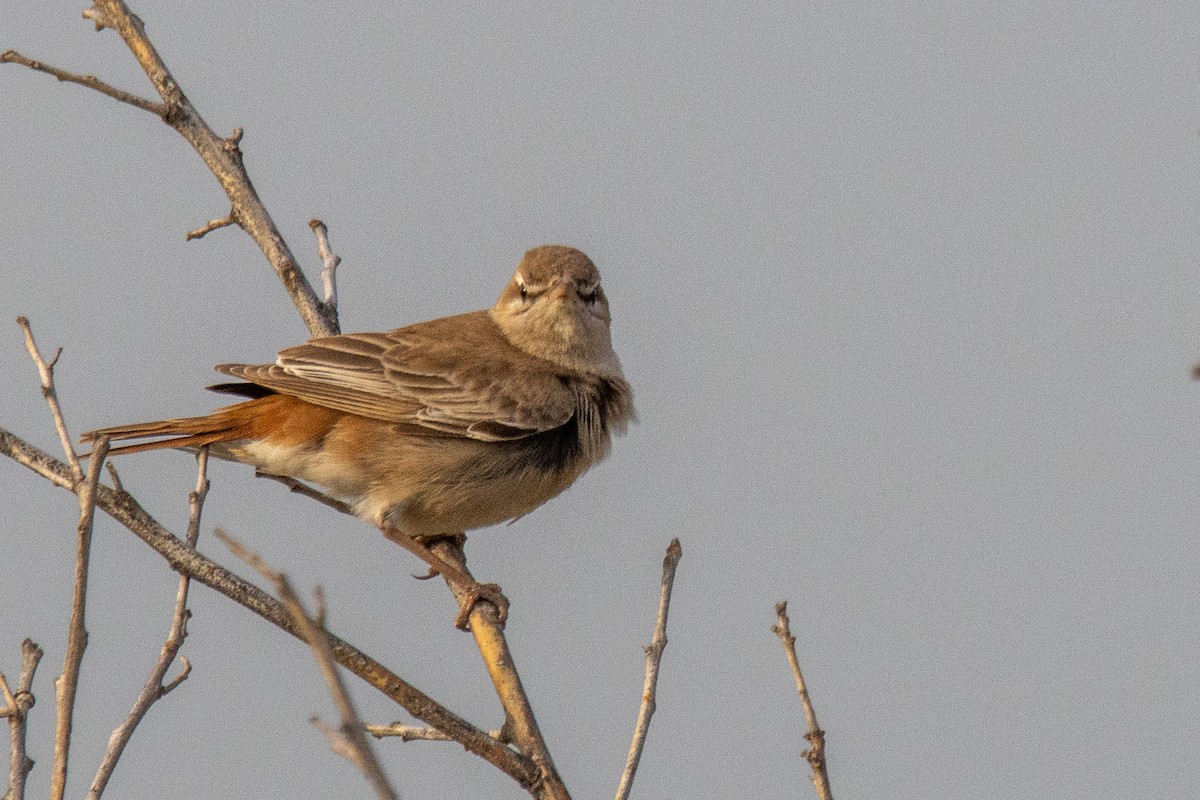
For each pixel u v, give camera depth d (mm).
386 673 8438
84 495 7004
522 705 9742
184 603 8125
